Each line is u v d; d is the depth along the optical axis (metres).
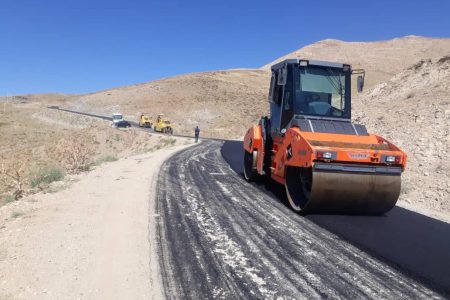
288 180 9.96
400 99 25.20
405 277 5.92
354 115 25.77
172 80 135.25
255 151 12.57
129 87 149.62
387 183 8.73
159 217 8.69
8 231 7.65
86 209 9.30
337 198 8.69
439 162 14.14
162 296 5.13
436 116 18.25
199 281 5.58
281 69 10.35
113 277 5.64
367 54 164.38
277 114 11.12
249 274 5.86
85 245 6.86
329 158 8.50
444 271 6.16
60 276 5.65
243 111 89.56
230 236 7.51
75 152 17.31
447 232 8.30
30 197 10.82
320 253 6.78
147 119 68.62
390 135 18.88
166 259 6.32
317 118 10.10
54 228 7.80
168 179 13.62
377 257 6.66
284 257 6.55
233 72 147.50
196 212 9.18
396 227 8.48
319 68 10.44
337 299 5.18
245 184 12.98
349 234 7.84
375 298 5.25
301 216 9.13
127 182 13.00
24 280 5.51
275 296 5.20
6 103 166.00
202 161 19.33
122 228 7.83
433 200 11.51
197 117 89.00
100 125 69.81
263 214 9.20
